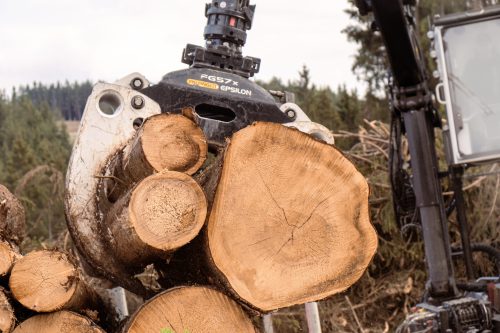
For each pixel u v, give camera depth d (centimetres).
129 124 288
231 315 230
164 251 224
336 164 238
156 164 238
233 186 229
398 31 400
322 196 237
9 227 294
